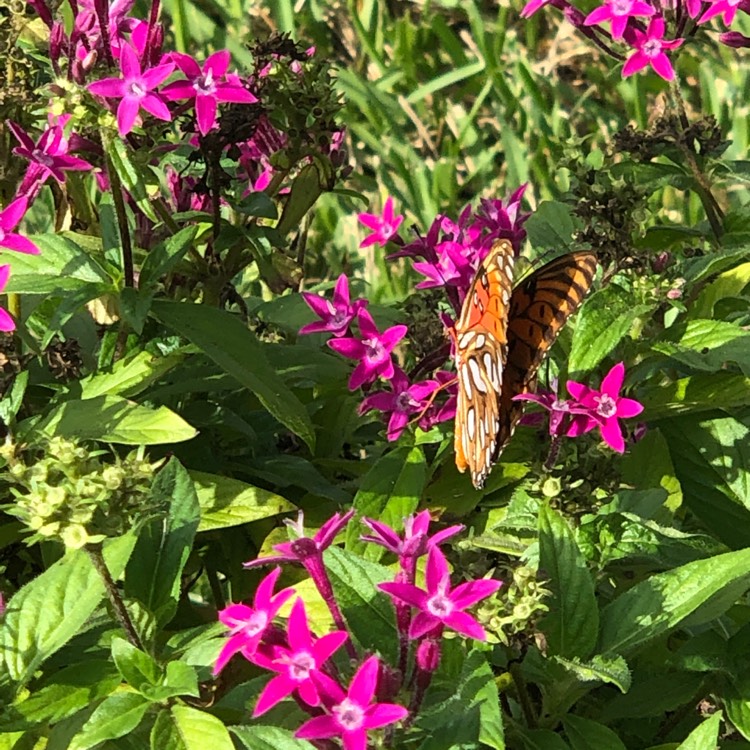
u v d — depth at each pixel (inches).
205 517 11.2
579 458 10.6
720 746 11.0
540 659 10.1
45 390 12.8
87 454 8.6
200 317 11.4
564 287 10.2
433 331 12.3
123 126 10.2
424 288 11.8
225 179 12.6
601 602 12.0
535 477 11.2
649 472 12.4
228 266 13.3
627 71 13.1
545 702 10.2
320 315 11.7
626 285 11.7
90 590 9.1
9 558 12.2
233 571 12.3
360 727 7.7
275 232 13.0
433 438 11.7
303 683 7.8
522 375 10.7
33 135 12.6
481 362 9.7
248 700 9.6
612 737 10.0
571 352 11.1
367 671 7.8
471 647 10.2
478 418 10.0
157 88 10.8
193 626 12.7
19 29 11.8
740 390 12.2
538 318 10.4
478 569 10.2
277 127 13.2
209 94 10.9
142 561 10.0
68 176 13.2
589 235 11.9
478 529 11.9
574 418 10.5
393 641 9.4
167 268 11.3
